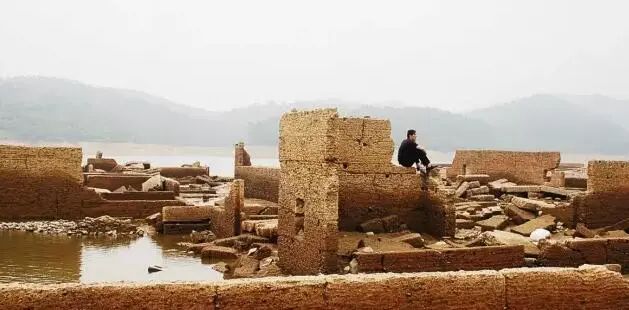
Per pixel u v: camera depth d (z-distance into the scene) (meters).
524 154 32.53
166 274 20.50
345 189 21.64
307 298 11.22
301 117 19.08
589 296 12.65
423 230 22.77
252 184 38.28
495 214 24.97
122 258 23.22
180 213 29.92
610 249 19.08
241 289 10.91
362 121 21.89
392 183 22.34
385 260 16.80
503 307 12.22
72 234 28.28
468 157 35.84
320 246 17.31
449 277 11.96
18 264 21.33
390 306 11.63
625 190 24.12
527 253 18.70
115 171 48.31
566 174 33.84
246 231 26.11
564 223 23.53
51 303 10.15
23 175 31.42
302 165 18.95
